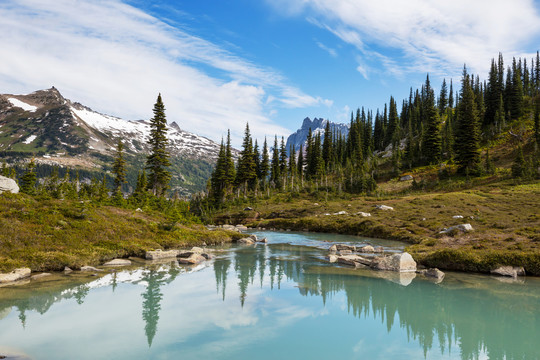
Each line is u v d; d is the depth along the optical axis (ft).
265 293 60.08
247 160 381.60
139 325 42.65
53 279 65.31
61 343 36.29
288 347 36.70
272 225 240.73
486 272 79.92
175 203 281.54
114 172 265.13
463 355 35.09
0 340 36.70
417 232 147.84
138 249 96.07
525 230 114.01
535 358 34.50
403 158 430.61
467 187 287.69
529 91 476.95
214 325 43.39
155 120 232.12
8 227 78.18
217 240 138.72
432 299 57.11
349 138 549.95
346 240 155.02
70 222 93.97
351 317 47.67
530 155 308.40
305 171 488.02
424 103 574.56
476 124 359.46
